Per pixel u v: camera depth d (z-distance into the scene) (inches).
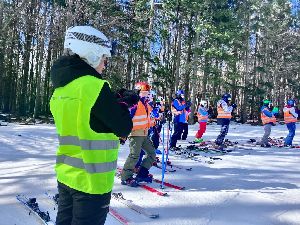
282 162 386.3
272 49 1540.4
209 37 1029.8
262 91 1310.3
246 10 1341.0
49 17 951.0
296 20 1611.7
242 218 193.6
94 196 81.0
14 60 1208.2
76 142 82.1
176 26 1100.5
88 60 84.0
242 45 1330.0
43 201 200.8
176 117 439.8
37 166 290.8
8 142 423.5
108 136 81.9
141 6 1024.9
